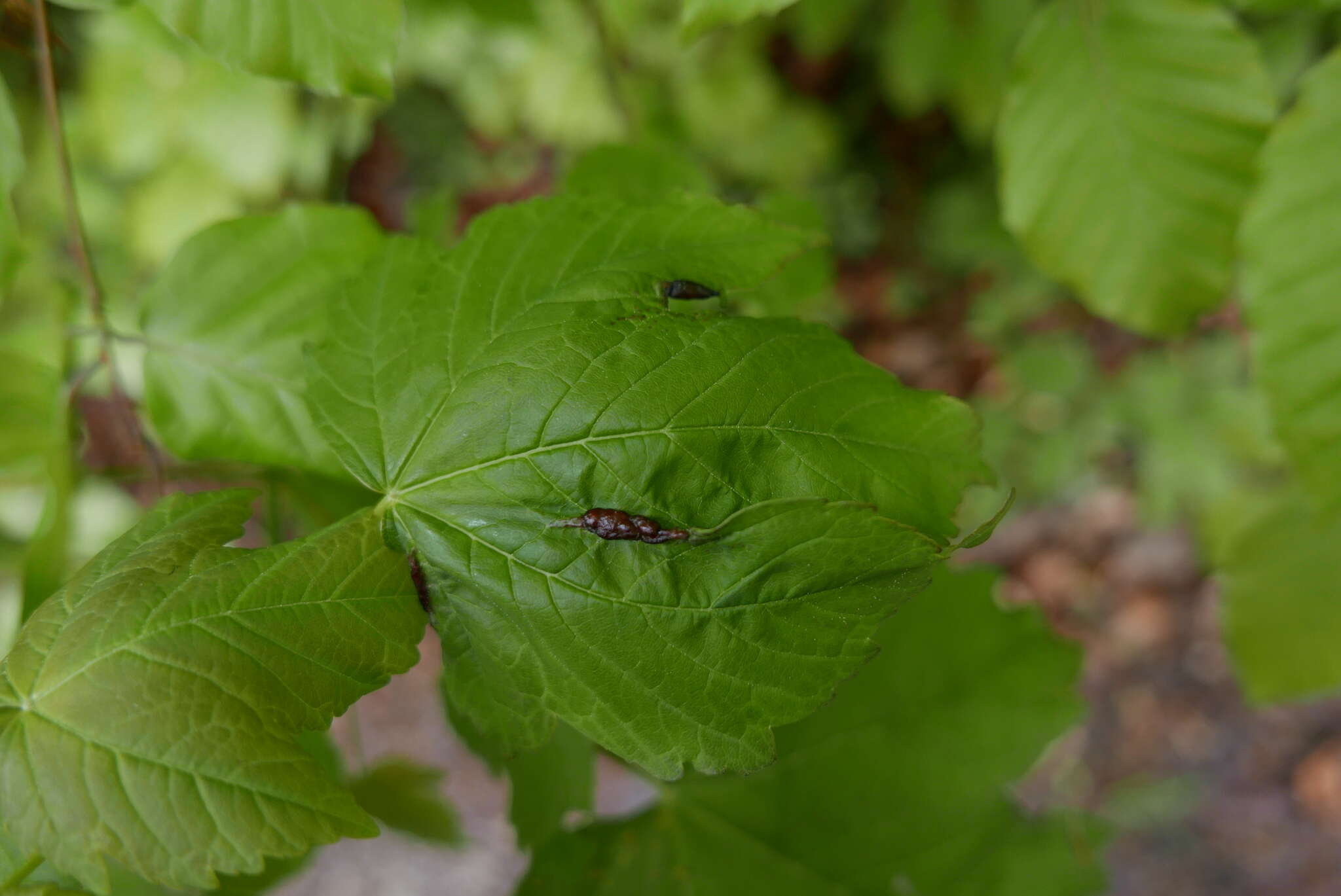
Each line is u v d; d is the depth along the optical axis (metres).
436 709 1.04
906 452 0.35
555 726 0.36
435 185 0.99
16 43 0.40
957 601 0.42
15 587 0.53
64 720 0.34
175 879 0.34
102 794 0.34
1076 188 0.41
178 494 0.37
